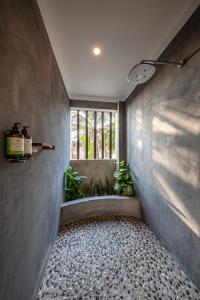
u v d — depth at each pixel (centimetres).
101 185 300
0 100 60
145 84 206
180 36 131
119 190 264
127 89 259
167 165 154
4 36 62
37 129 105
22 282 83
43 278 124
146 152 204
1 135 60
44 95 122
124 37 145
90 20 125
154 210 186
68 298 109
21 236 81
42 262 122
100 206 240
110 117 324
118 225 211
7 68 65
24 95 83
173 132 143
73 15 120
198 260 114
